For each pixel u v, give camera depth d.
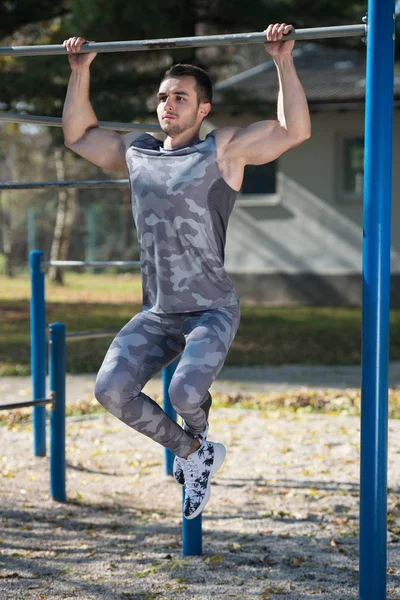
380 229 4.02
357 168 23.78
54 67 15.56
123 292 30.19
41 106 17.20
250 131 4.21
